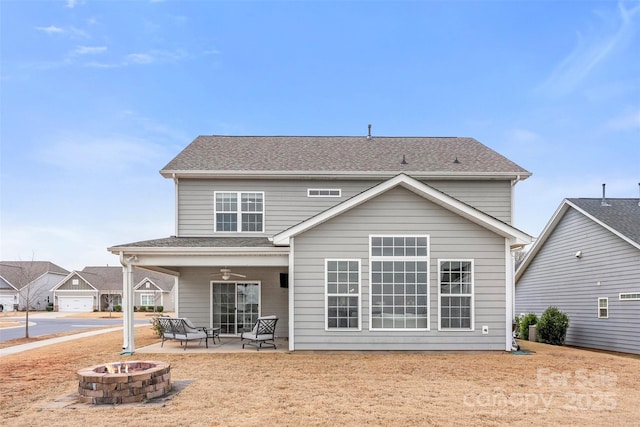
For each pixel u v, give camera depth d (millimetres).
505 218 15648
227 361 10844
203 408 6727
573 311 19109
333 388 8055
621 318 16234
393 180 12195
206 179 15680
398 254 12344
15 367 10688
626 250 16047
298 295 12148
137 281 52344
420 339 12094
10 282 51750
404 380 8742
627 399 7516
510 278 12336
